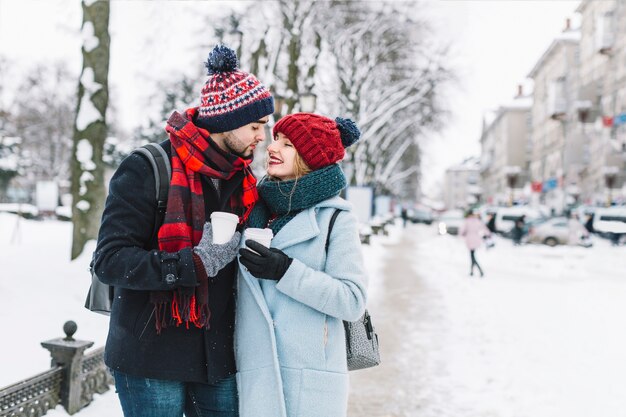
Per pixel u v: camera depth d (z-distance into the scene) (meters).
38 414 3.91
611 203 41.44
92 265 2.07
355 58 26.70
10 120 49.81
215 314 2.04
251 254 1.93
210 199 2.05
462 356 6.62
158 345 1.92
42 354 5.42
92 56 10.16
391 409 4.80
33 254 11.46
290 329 2.03
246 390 2.04
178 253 1.83
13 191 60.09
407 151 46.34
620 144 44.06
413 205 96.12
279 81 18.91
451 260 20.44
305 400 2.01
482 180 117.38
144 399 1.95
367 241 23.97
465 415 4.70
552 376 5.84
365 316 2.33
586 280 14.62
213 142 2.02
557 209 54.62
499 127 90.06
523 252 24.78
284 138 2.19
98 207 10.15
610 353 6.83
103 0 10.24
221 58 2.04
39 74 48.75
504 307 10.13
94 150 10.14
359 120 27.94
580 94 50.06
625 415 4.75
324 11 19.84
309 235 2.06
